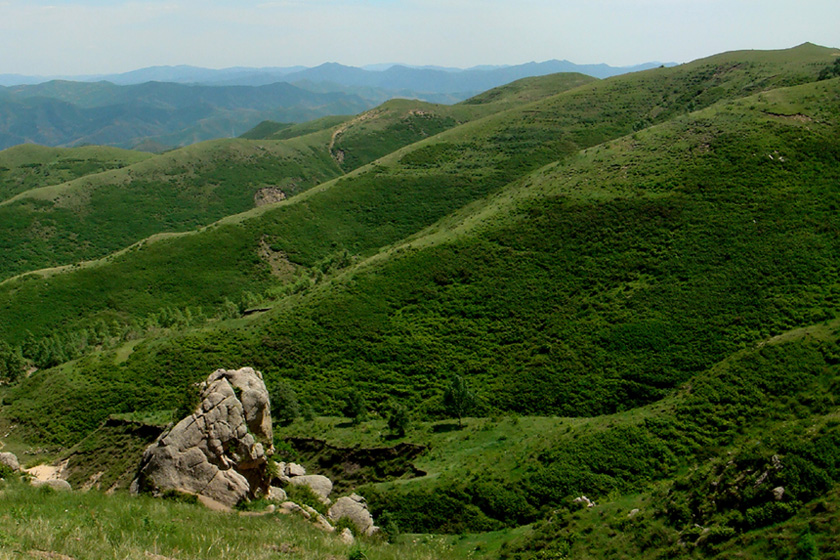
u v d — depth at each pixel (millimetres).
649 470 34438
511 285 71625
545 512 33219
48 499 18062
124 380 69688
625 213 75875
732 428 35625
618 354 56062
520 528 31891
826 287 57188
